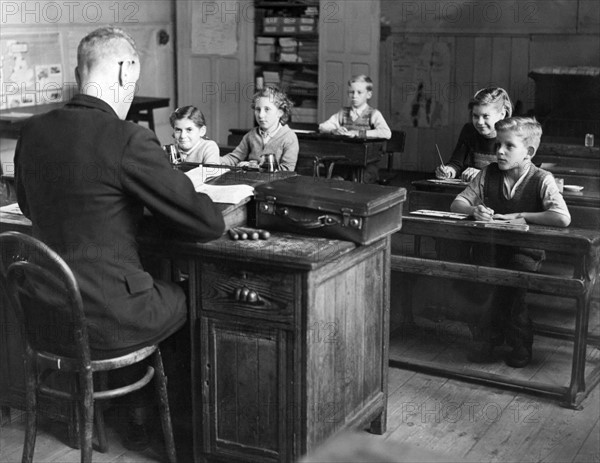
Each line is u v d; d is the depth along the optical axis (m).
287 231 3.08
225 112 10.39
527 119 4.15
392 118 10.22
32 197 2.91
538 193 4.13
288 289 2.79
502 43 9.55
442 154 10.09
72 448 3.34
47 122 2.89
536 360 4.26
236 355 2.94
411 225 4.02
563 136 8.07
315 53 9.84
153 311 2.89
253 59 10.14
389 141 7.46
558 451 3.31
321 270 2.82
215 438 3.04
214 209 2.89
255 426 2.96
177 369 3.40
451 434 3.45
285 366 2.85
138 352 2.91
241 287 2.87
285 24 9.92
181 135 5.16
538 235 3.73
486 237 3.86
